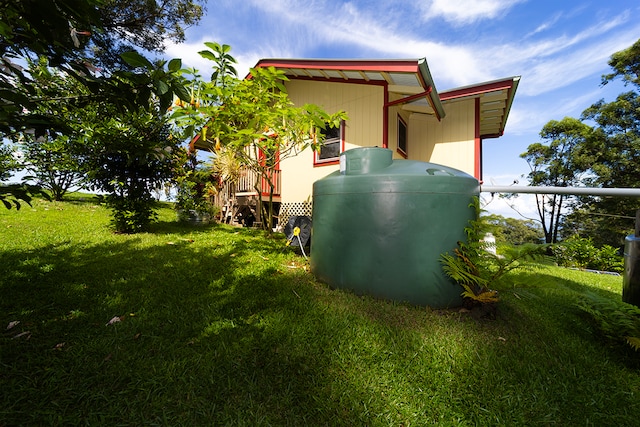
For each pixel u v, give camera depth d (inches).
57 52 47.6
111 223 202.5
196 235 211.9
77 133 61.2
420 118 292.8
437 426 53.4
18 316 80.1
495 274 96.0
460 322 88.5
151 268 124.6
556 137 630.5
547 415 56.4
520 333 86.0
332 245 113.6
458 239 101.1
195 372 62.3
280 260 156.5
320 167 275.4
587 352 80.0
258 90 148.9
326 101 270.5
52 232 179.8
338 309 92.0
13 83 55.6
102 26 44.9
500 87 231.5
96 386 57.4
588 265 289.7
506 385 63.5
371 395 58.9
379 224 101.3
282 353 69.3
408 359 70.0
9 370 59.8
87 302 91.0
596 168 532.4
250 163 211.9
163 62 49.0
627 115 520.1
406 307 96.4
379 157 110.2
